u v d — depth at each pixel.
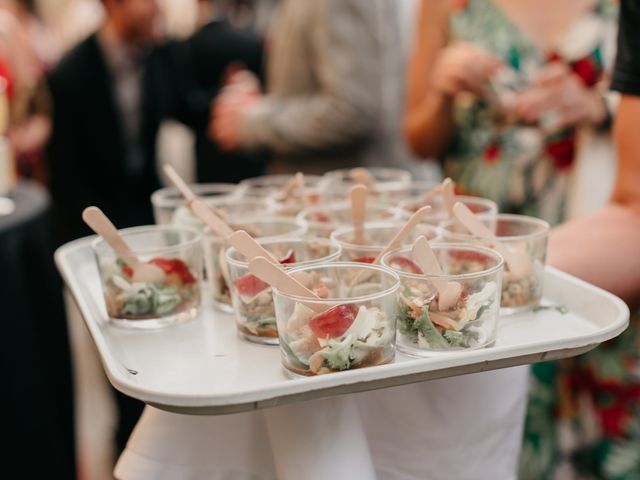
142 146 2.41
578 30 1.32
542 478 1.28
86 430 2.14
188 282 0.85
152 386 0.67
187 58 2.44
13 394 1.32
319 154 1.82
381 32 1.70
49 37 3.41
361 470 0.69
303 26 1.76
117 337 0.81
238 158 2.47
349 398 0.69
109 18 2.29
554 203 1.41
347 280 0.75
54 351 1.52
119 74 2.35
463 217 0.81
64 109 2.30
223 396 0.56
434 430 0.79
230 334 0.81
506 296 0.81
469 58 1.38
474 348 0.70
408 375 0.60
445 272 0.80
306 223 0.95
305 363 0.64
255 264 0.66
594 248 0.89
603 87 1.33
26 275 1.43
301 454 0.67
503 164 1.43
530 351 0.64
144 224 2.46
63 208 2.39
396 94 1.80
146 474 0.77
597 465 1.22
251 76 2.42
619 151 0.94
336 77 1.69
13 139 2.71
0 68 1.92
